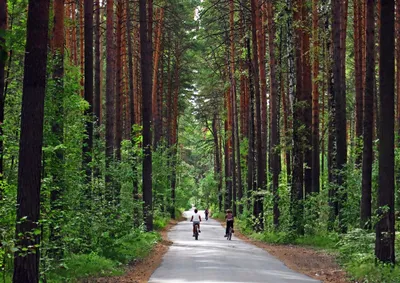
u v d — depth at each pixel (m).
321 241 22.09
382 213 13.09
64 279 11.39
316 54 24.22
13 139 12.54
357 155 22.59
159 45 38.28
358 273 12.64
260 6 27.94
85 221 13.69
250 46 32.34
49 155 12.23
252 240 26.98
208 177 78.81
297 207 24.41
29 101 8.49
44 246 10.55
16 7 12.66
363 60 28.47
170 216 56.50
